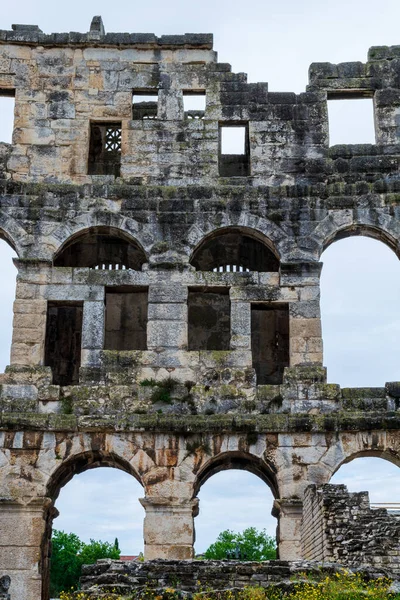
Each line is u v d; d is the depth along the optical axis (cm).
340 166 3972
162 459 3506
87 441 3525
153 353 3700
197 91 4125
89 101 4100
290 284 3778
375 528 2648
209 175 3994
